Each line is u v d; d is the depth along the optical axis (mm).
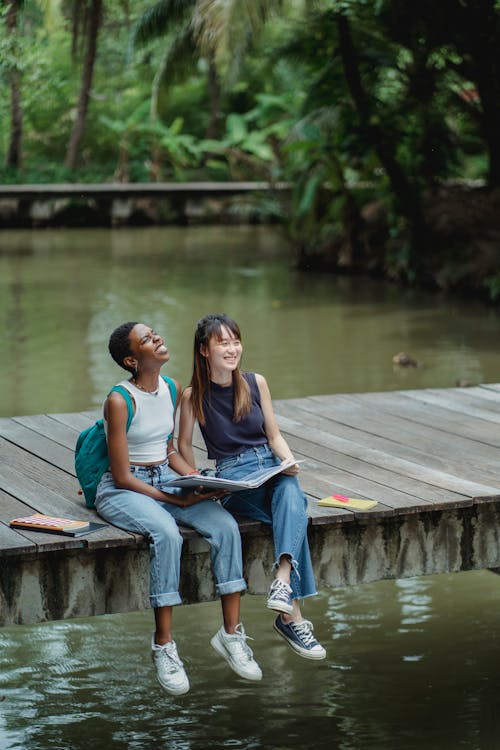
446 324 15383
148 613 6730
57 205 29578
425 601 6957
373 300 17625
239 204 30922
